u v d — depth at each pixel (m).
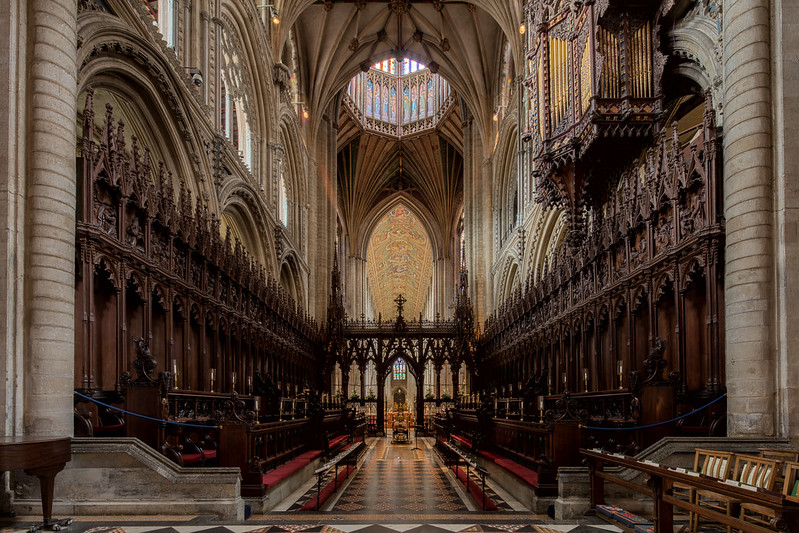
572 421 10.14
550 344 22.27
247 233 26.45
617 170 18.23
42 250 9.14
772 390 9.66
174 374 13.03
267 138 29.02
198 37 19.66
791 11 10.10
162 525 8.09
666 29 16.05
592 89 16.44
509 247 36.56
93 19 12.16
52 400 8.99
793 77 10.05
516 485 11.98
